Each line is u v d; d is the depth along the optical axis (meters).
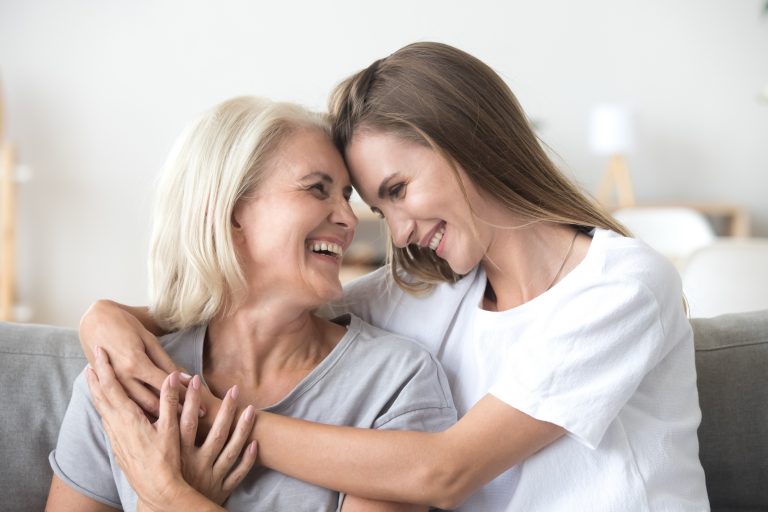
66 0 4.80
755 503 1.48
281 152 1.21
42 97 4.83
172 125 4.90
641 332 1.13
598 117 4.68
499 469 1.13
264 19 4.91
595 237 1.23
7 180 4.59
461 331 1.38
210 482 1.14
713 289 2.24
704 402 1.43
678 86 5.02
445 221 1.25
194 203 1.21
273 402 1.27
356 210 4.34
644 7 4.96
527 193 1.26
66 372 1.42
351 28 4.93
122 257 4.94
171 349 1.28
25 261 4.90
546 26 4.96
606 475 1.15
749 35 5.00
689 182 5.11
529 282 1.28
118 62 4.86
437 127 1.20
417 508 1.20
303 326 1.30
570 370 1.12
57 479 1.28
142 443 1.12
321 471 1.12
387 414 1.23
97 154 4.88
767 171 5.10
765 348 1.46
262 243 1.21
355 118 1.25
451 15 4.94
